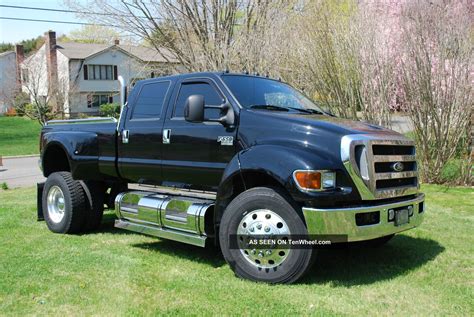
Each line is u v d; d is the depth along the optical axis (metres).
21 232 7.03
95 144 6.62
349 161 4.54
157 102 6.04
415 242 6.32
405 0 11.89
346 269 5.27
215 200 5.25
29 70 44.41
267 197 4.72
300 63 12.87
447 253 5.82
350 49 11.88
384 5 12.82
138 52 20.30
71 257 5.67
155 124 5.91
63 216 6.92
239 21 17.19
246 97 5.43
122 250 6.04
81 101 46.91
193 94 5.70
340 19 12.76
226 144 5.19
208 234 5.33
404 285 4.75
